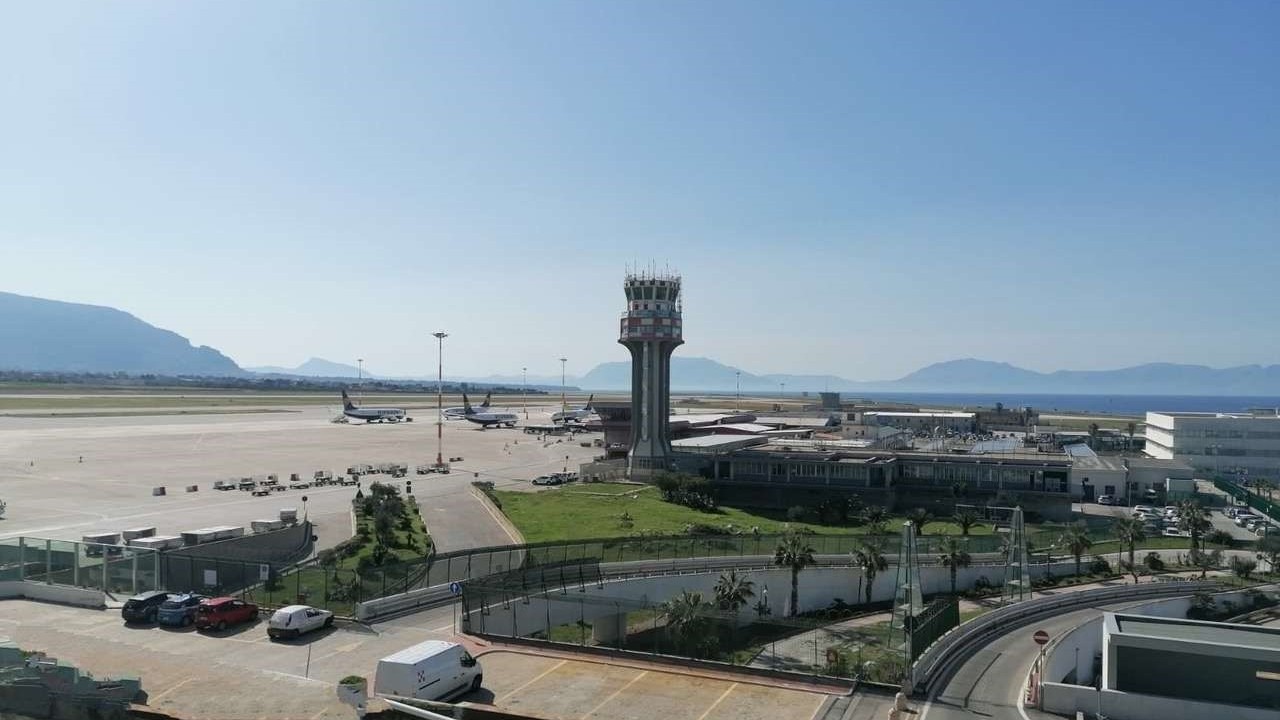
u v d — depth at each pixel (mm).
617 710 44312
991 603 84938
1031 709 50438
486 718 42125
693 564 83500
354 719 41031
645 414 158500
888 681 51719
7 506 118438
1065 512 132875
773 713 44500
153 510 117312
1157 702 50031
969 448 167250
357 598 63125
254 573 71500
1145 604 83312
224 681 47406
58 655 52000
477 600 62406
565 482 155500
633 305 158875
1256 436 181000
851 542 97188
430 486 149250
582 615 66562
